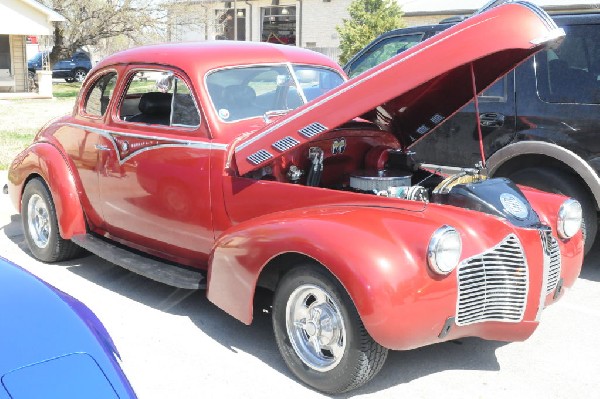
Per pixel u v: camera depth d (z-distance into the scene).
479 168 4.52
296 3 33.22
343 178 4.90
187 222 4.79
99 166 5.42
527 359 4.30
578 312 5.10
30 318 2.42
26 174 6.00
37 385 2.12
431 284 3.48
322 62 5.50
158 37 29.03
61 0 27.97
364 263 3.42
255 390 3.84
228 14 35.16
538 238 3.85
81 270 5.89
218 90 4.75
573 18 5.74
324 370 3.75
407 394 3.83
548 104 5.79
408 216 3.69
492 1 4.14
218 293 4.27
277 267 4.07
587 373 4.12
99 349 2.36
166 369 4.07
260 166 4.35
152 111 5.18
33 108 20.92
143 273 4.84
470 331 3.74
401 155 4.91
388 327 3.39
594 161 5.55
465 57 3.76
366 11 23.20
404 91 3.88
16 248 6.51
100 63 5.62
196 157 4.65
